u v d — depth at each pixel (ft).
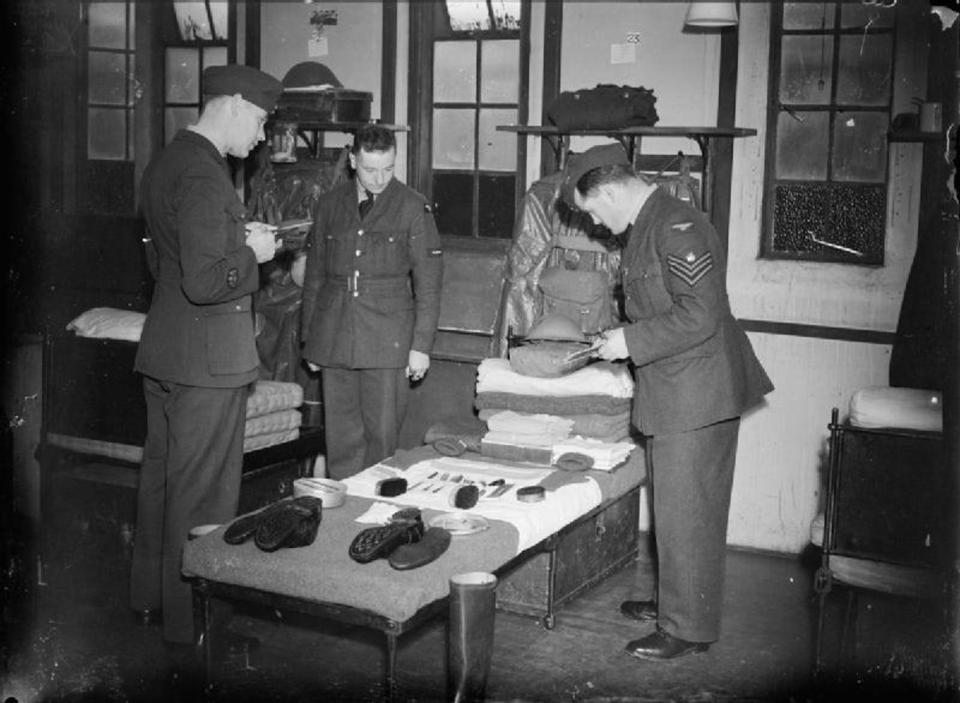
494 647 13.64
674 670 13.08
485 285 17.47
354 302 15.76
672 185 16.72
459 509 12.71
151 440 13.53
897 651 12.76
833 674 12.84
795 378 17.03
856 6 16.35
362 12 19.20
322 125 18.11
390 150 15.19
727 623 14.60
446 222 19.12
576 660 13.33
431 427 16.06
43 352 15.43
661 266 12.73
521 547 12.18
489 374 15.98
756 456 17.37
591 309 16.43
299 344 18.16
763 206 17.04
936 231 14.28
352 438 16.28
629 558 16.56
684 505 12.90
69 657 12.78
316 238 16.21
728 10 16.11
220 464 13.05
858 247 16.71
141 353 13.03
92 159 20.75
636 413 13.20
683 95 17.28
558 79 17.99
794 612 15.02
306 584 10.66
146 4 20.47
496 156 18.66
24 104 17.62
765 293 17.10
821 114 16.72
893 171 16.31
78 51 20.34
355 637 13.75
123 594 14.79
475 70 18.63
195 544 11.30
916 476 12.03
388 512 12.39
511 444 15.02
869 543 12.37
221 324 12.80
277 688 12.26
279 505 11.62
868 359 16.62
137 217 19.77
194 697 11.88
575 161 13.17
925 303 14.42
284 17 19.83
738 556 17.28
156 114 20.76
